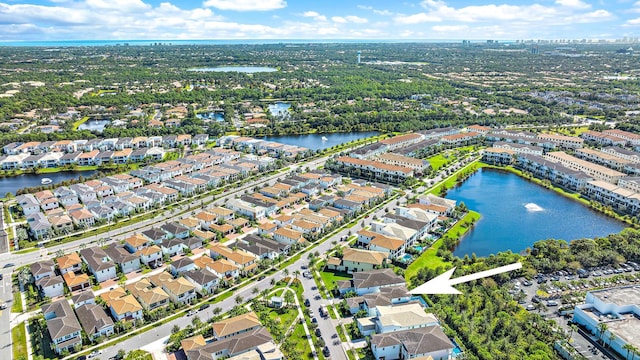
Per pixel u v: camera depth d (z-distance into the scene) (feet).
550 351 484.74
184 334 513.45
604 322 508.94
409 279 647.97
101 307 555.69
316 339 514.68
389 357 486.79
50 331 500.33
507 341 497.05
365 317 542.57
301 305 581.12
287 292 610.65
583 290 611.88
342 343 509.76
